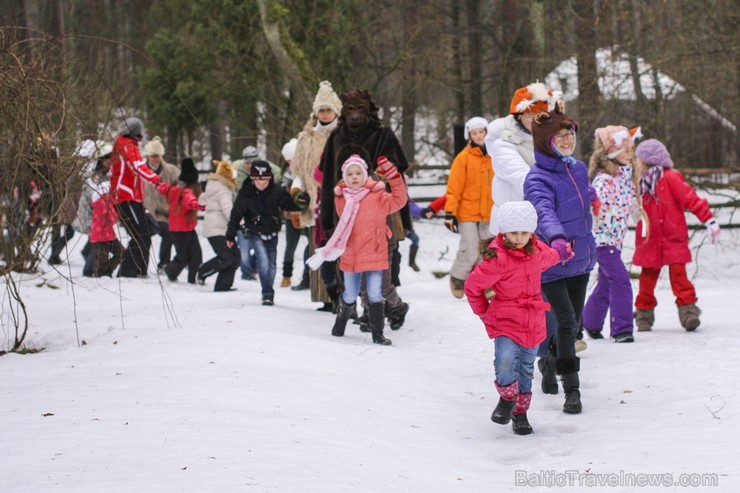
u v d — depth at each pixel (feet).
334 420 34.30
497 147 45.06
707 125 144.56
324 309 64.95
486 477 29.60
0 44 45.42
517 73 154.61
